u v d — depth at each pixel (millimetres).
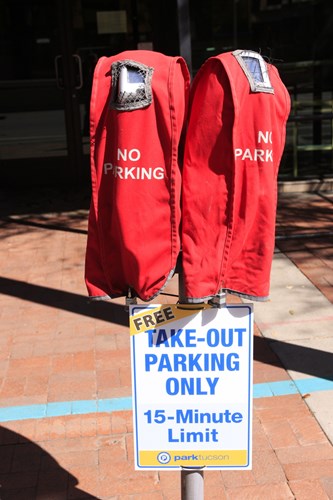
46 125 8852
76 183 9062
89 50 8633
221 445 2451
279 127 2203
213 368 2369
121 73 2037
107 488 3107
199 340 2342
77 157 8961
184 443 2459
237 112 2025
